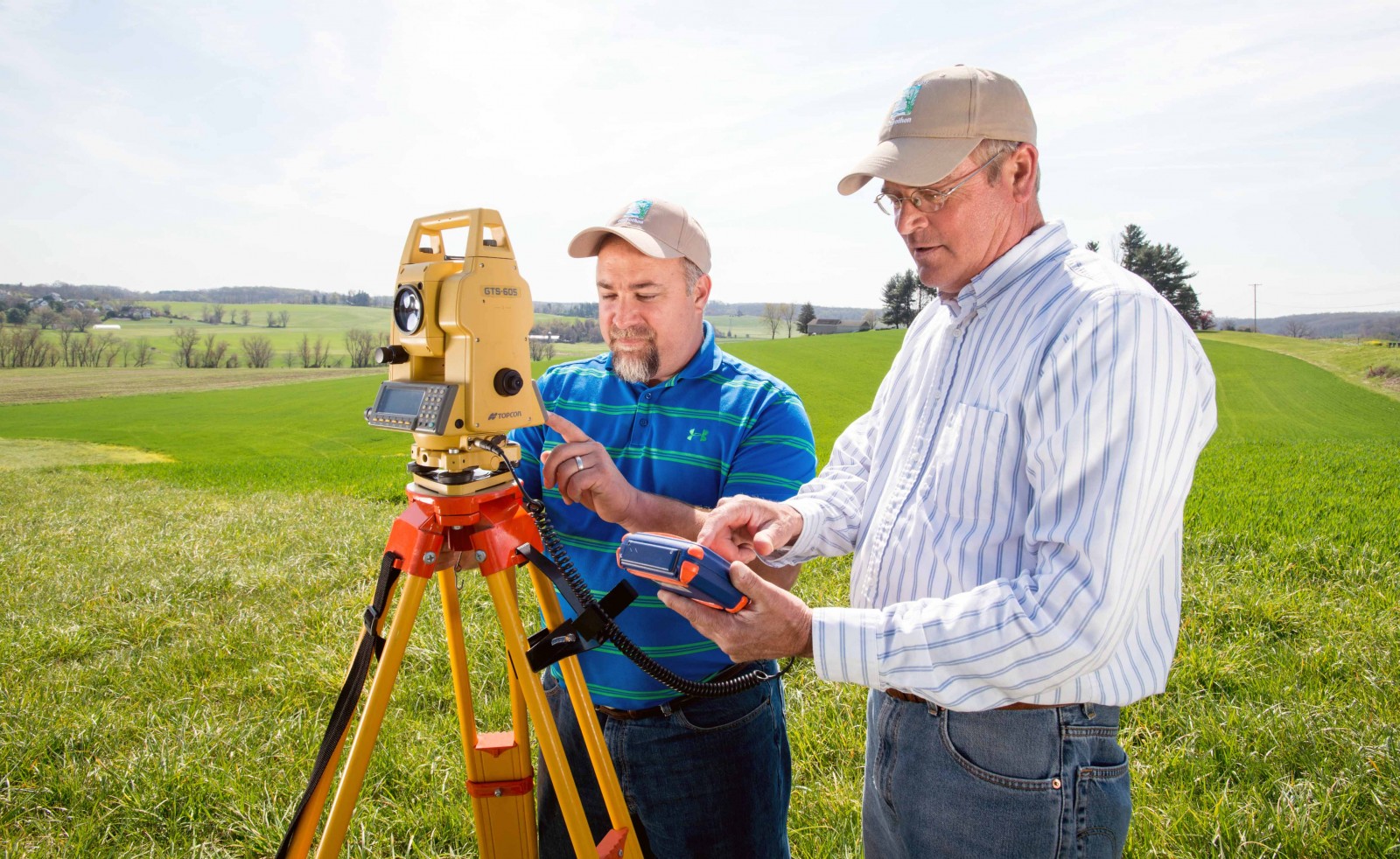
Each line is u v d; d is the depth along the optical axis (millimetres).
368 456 28547
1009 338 1477
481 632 4910
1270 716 3609
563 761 1572
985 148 1491
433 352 1566
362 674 1557
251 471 22984
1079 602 1198
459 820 3037
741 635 1339
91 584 6695
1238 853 2721
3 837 3047
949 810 1480
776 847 2107
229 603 6098
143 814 3127
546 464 1827
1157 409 1234
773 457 2043
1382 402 35000
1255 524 8953
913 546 1568
